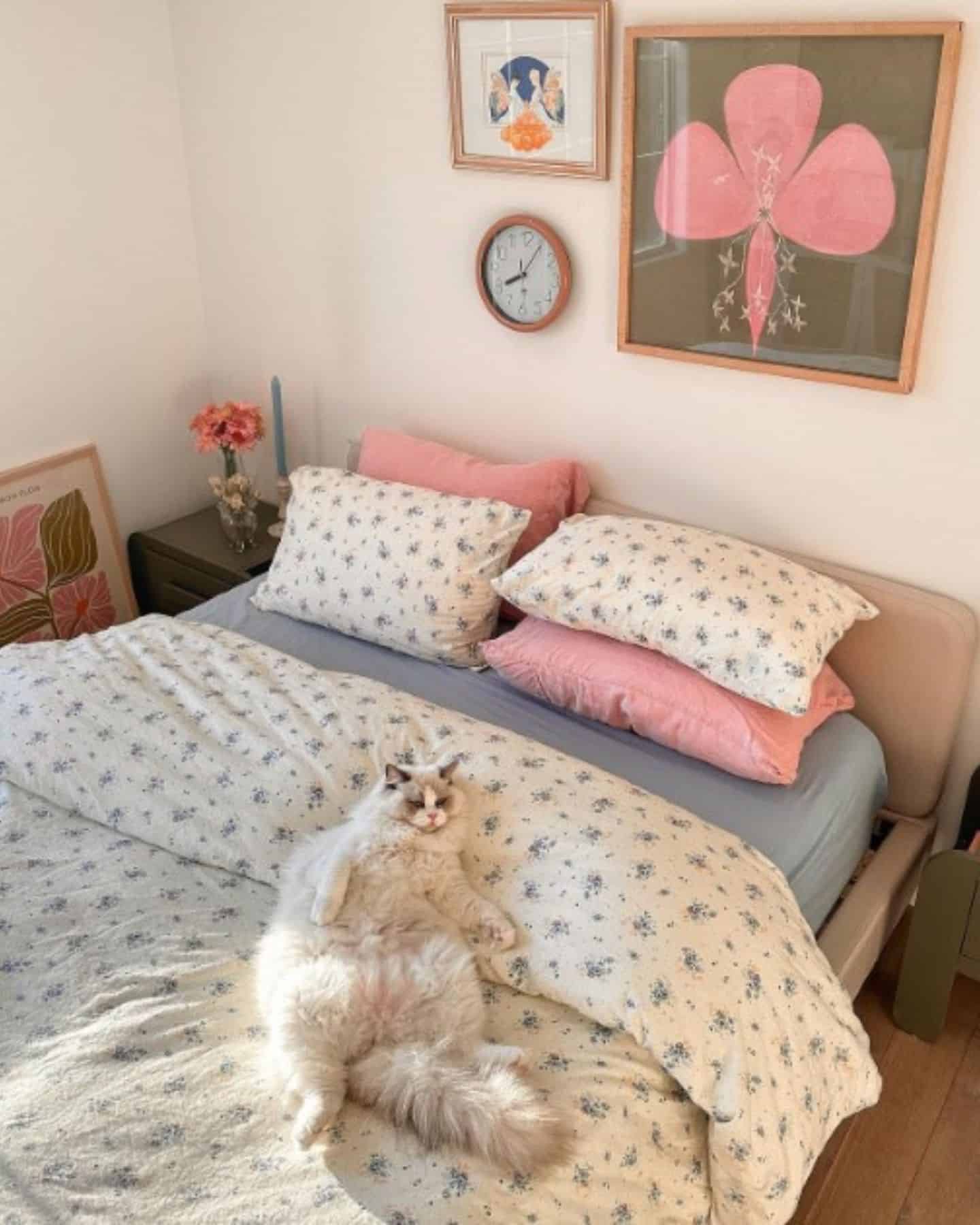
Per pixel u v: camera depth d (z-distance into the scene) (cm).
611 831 172
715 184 216
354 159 271
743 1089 148
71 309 296
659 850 169
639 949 154
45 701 211
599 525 232
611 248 237
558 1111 143
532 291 251
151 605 328
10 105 271
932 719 225
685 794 204
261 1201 132
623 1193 142
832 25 193
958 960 210
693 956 156
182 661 225
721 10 206
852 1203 195
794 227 211
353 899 166
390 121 261
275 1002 152
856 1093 170
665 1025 149
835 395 220
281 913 167
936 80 188
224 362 328
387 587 243
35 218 283
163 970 162
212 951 166
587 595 218
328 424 312
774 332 221
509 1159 135
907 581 226
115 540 321
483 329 267
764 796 204
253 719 206
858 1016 228
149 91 294
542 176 241
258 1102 144
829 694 223
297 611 257
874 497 223
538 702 230
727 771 209
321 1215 131
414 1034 149
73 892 177
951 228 197
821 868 198
